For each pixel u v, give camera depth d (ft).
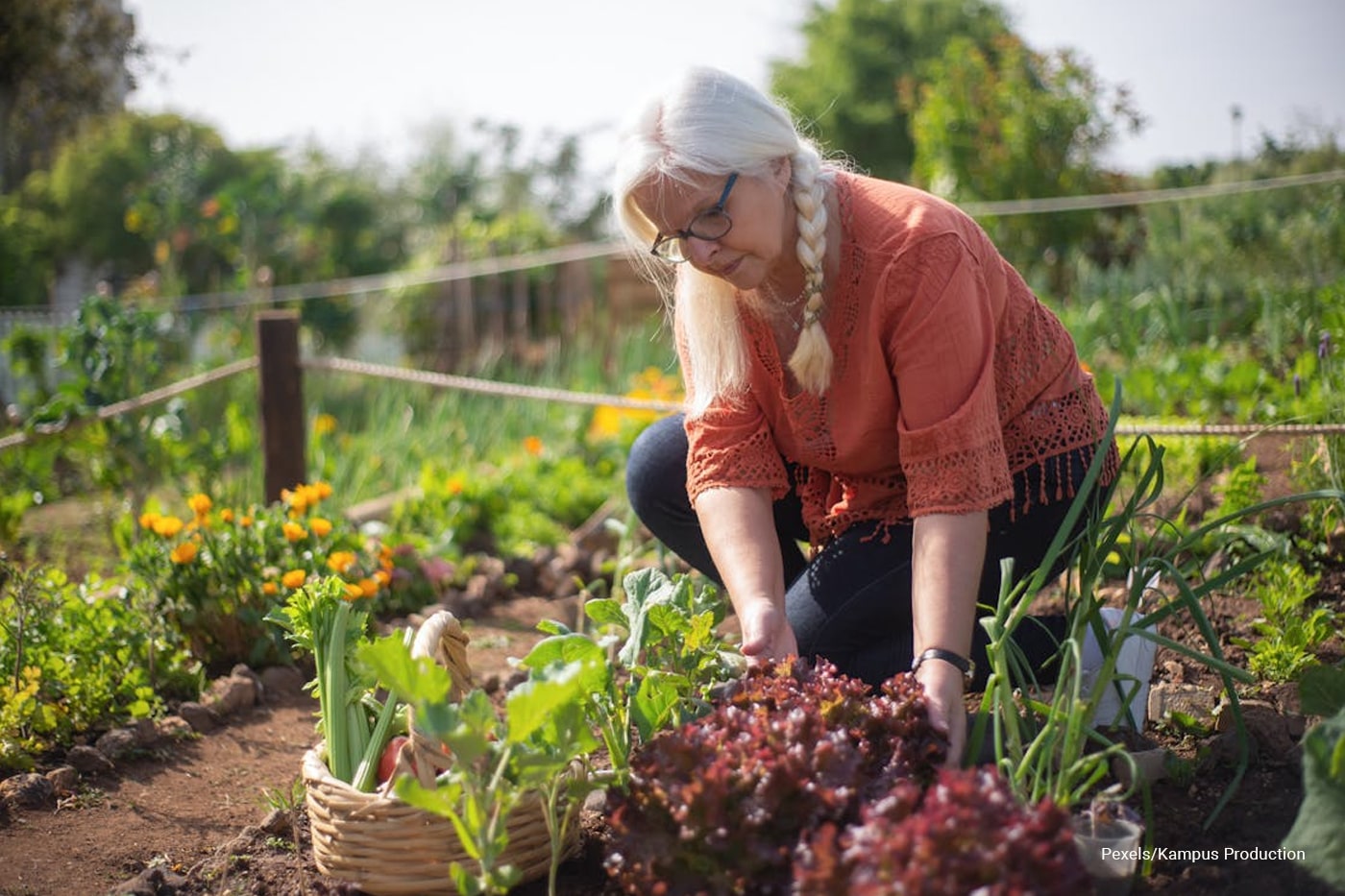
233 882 7.22
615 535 16.80
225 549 12.35
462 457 21.21
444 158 67.67
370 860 6.42
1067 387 8.08
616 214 7.41
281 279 40.83
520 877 5.86
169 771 9.38
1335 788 5.74
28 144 42.47
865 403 7.60
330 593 7.29
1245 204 23.59
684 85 6.98
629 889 5.87
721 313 7.91
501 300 37.17
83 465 19.39
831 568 8.14
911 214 7.19
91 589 11.96
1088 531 7.06
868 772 6.14
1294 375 12.98
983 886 4.73
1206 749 7.50
